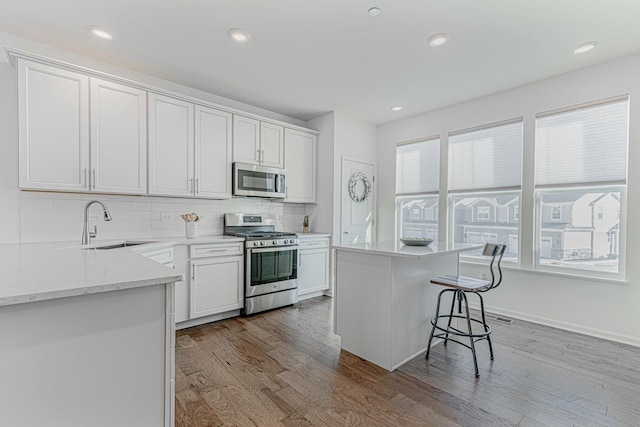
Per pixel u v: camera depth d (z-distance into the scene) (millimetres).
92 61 2783
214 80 3230
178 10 2098
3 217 2373
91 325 923
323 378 2070
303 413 1704
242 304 3314
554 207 3139
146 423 1027
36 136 2293
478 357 2395
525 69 2938
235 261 3262
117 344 970
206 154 3275
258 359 2334
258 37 2430
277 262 3607
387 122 4719
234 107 3824
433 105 3953
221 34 2391
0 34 2346
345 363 2283
